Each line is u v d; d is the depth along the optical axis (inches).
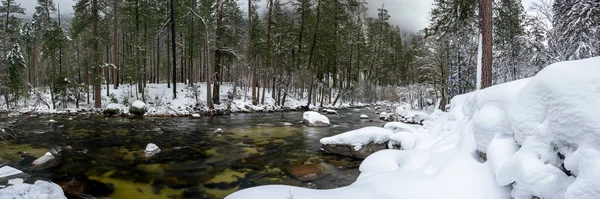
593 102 111.5
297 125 602.2
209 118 708.0
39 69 1266.0
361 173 248.7
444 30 474.0
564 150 119.8
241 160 320.5
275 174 271.9
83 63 837.2
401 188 164.1
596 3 417.1
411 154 227.1
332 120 732.0
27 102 848.9
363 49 1508.4
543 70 142.9
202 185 242.5
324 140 358.6
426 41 847.1
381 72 1877.5
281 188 180.2
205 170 282.8
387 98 1705.2
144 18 1058.7
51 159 288.7
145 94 893.2
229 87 1190.3
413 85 1182.9
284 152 356.8
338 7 984.9
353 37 1418.6
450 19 449.4
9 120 598.2
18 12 956.0
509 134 156.9
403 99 1446.9
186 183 246.7
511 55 672.4
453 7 430.3
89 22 749.9
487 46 340.2
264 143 412.2
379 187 170.1
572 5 471.8
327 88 1364.4
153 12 1070.4
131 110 710.5
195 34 1065.5
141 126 553.3
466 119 236.2
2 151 331.0
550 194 114.1
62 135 445.4
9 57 874.8
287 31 1056.2
